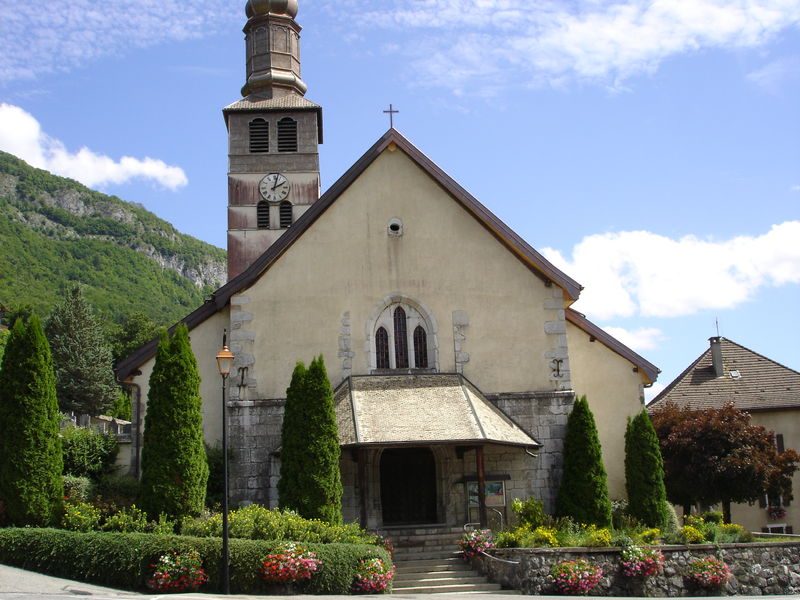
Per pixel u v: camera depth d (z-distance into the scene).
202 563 19.11
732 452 32.75
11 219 159.38
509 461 26.53
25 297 112.62
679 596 22.55
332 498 23.05
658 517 26.05
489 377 27.39
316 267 27.55
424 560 23.55
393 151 28.62
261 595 18.78
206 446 26.45
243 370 26.53
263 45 40.50
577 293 27.97
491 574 22.56
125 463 28.45
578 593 21.48
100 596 16.70
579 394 29.41
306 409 23.44
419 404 25.42
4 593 16.42
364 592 20.11
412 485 26.58
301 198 38.09
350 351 27.05
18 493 21.44
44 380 22.31
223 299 27.17
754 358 44.00
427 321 27.64
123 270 146.25
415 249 28.00
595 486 25.27
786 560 24.02
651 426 26.81
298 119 38.91
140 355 27.75
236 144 38.53
